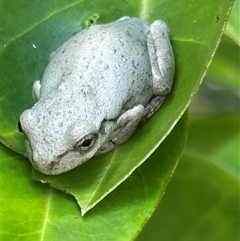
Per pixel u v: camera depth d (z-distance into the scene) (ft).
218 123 0.95
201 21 0.84
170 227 0.92
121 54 0.87
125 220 0.84
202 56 0.82
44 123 0.85
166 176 0.84
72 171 0.85
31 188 0.86
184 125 0.84
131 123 0.86
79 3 0.89
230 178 0.93
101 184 0.84
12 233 0.84
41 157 0.84
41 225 0.84
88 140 0.85
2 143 0.87
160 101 0.86
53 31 0.89
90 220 0.84
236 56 0.94
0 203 0.85
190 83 0.82
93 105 0.86
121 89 0.87
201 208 0.93
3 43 0.88
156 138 0.82
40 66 0.89
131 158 0.84
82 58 0.87
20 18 0.88
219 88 0.94
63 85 0.87
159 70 0.86
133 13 0.90
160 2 0.89
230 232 0.92
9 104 0.87
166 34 0.87
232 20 0.89
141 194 0.84
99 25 0.89
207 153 0.94
